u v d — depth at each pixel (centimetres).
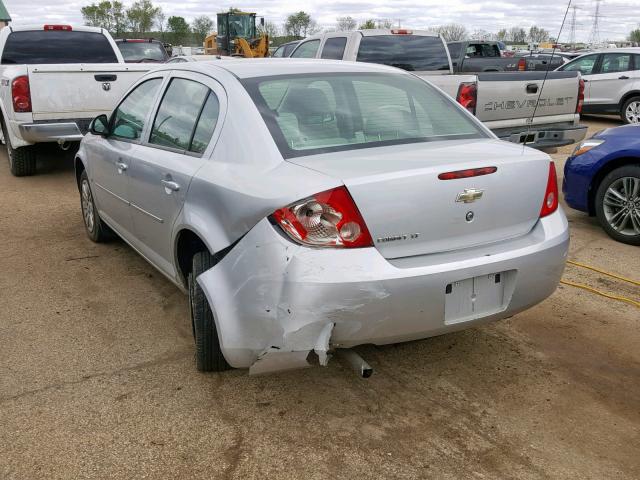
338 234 264
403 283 269
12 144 830
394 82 383
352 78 369
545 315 422
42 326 405
